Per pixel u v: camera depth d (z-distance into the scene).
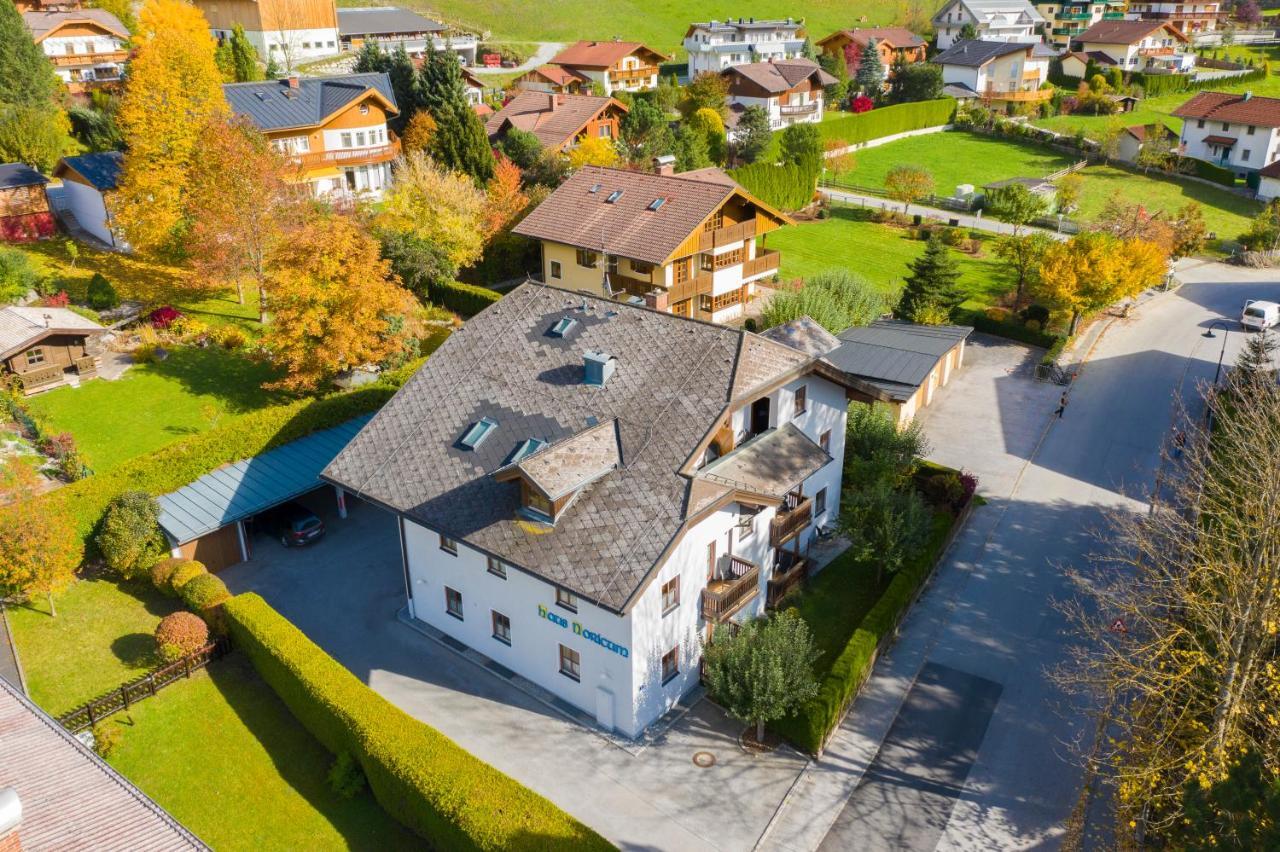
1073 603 35.84
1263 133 102.12
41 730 20.17
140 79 53.09
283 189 52.59
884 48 142.50
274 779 27.58
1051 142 111.81
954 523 39.88
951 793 27.45
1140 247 61.00
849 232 85.12
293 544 38.91
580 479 28.25
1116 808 26.16
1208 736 23.70
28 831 16.75
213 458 38.66
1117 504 43.00
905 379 47.69
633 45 128.00
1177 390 55.00
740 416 33.41
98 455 39.94
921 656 33.25
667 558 26.64
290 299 43.84
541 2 163.62
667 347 32.66
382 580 37.00
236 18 119.44
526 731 29.42
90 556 35.97
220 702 30.31
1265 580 24.12
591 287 59.50
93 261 57.94
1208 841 18.64
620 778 27.69
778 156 103.06
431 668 32.19
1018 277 71.00
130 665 31.41
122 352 48.25
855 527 35.47
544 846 23.00
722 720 30.12
